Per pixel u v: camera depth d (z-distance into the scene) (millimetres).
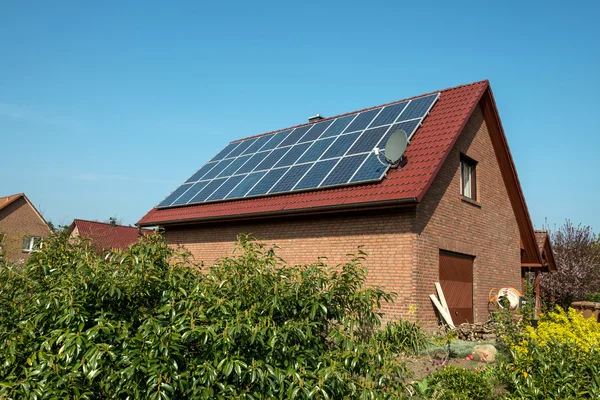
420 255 11711
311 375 4922
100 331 4684
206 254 16359
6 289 5305
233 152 19859
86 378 4480
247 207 14695
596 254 25984
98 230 38344
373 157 13289
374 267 12102
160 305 5266
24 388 4246
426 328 11602
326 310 5422
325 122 17859
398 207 11727
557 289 25422
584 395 6547
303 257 13484
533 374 6961
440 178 13141
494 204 16531
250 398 4707
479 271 14875
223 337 4723
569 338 8375
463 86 15562
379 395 5086
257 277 5457
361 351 5316
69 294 4859
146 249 5555
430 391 7195
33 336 4770
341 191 12781
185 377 4590
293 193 13922
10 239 18703
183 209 17141
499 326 10258
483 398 7016
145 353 4504
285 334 4977
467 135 15023
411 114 14773
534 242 18719
